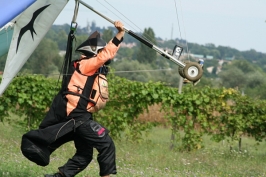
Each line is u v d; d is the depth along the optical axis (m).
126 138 31.42
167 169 23.00
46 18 16.89
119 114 31.25
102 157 16.47
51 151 16.75
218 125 31.14
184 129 30.77
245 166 25.70
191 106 30.77
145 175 20.61
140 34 17.44
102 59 16.08
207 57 136.38
